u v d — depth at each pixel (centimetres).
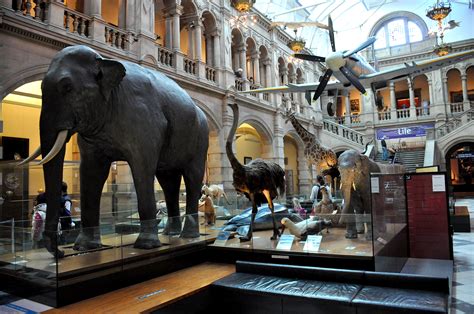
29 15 771
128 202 955
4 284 376
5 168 652
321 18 2539
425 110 2462
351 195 593
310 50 2311
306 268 404
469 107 2347
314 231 474
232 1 1154
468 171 2500
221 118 1362
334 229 480
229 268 479
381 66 2727
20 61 758
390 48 2725
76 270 341
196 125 527
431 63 1231
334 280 391
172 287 384
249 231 515
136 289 378
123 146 411
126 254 394
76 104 356
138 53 1022
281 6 2078
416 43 2655
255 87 1619
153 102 443
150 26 1062
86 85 364
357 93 2839
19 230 361
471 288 467
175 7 1188
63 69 358
